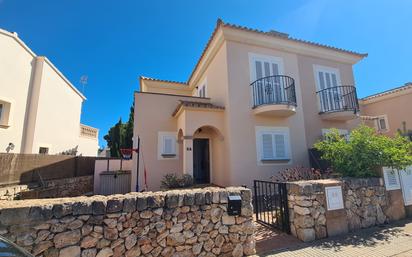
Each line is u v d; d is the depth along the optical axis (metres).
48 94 14.71
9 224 2.55
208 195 3.63
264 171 8.64
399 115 13.87
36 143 13.42
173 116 10.20
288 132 9.45
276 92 9.46
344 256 3.51
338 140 6.44
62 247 2.74
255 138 8.79
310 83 10.41
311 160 9.44
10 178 7.98
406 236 4.29
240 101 8.80
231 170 8.19
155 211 3.29
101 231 2.96
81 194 12.31
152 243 3.18
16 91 12.27
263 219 5.70
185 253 3.32
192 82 13.59
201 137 10.23
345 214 4.69
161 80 13.33
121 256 2.99
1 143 11.27
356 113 9.85
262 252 3.76
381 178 5.44
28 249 2.58
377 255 3.51
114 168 12.97
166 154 9.91
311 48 10.52
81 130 20.61
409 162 5.40
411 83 13.55
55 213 2.77
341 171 5.90
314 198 4.46
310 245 4.00
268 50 9.80
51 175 10.37
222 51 9.37
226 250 3.54
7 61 11.73
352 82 11.41
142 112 10.10
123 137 21.62
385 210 5.25
